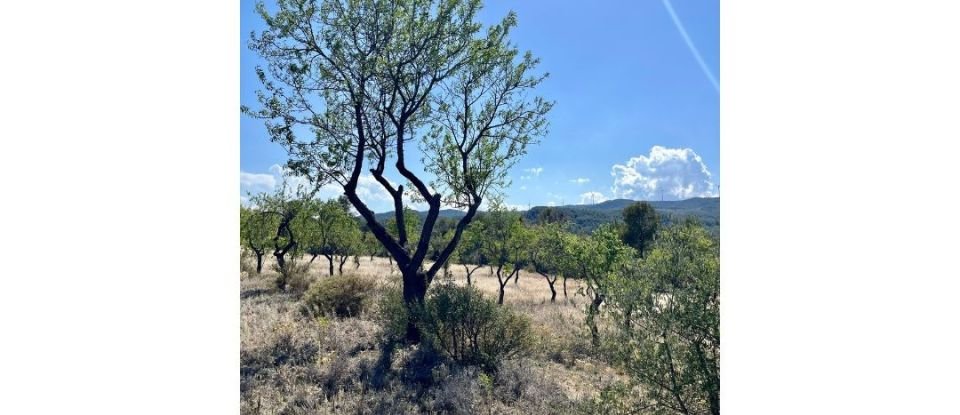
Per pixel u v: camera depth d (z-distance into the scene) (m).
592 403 5.75
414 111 11.33
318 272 27.19
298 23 10.38
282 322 11.24
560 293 27.64
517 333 9.48
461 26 11.20
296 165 10.56
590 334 6.13
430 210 11.26
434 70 11.02
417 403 7.24
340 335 10.26
